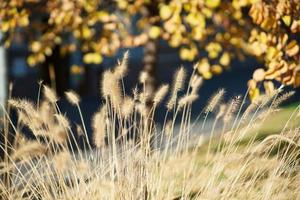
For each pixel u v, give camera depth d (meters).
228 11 4.87
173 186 3.96
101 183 3.84
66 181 4.16
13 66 13.05
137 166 3.97
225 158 3.96
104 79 3.95
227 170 4.05
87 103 13.38
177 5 4.70
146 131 4.17
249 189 4.08
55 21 5.09
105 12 5.07
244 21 5.07
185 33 5.00
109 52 5.20
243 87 15.59
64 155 3.70
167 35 5.03
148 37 5.32
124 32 5.33
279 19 4.85
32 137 5.62
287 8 4.48
